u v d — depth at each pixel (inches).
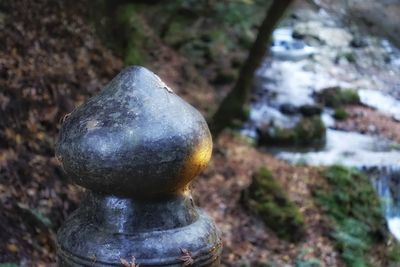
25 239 120.0
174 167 35.5
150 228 36.6
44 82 175.2
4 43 183.3
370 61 323.6
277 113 261.4
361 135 259.1
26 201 131.1
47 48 197.8
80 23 227.8
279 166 210.7
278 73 302.8
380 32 237.1
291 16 351.9
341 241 179.9
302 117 259.6
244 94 191.3
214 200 181.0
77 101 180.7
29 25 201.6
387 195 211.3
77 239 37.0
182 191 37.8
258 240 169.6
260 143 235.5
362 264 174.7
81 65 203.8
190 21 288.7
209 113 239.1
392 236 193.6
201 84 260.7
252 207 178.9
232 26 294.5
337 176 203.8
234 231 170.4
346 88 292.0
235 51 284.7
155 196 36.7
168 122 35.5
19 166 138.3
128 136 35.0
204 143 36.5
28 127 154.4
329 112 276.2
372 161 219.1
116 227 36.5
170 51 269.6
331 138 251.0
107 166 35.0
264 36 182.7
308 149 235.5
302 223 178.2
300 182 201.0
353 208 195.6
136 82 36.7
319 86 295.0
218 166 200.1
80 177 36.3
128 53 236.1
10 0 204.1
